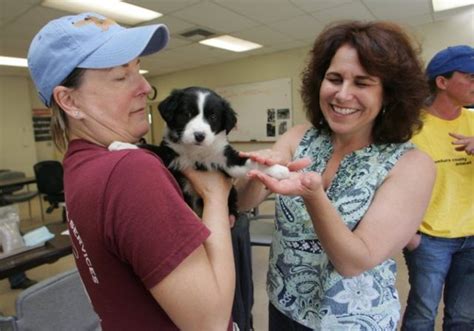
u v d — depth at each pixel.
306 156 1.06
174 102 1.15
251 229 2.59
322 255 0.93
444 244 1.60
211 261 0.66
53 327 1.20
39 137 8.45
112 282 0.62
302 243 0.96
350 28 0.90
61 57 0.65
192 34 5.13
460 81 1.50
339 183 0.93
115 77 0.70
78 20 0.67
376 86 0.88
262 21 4.64
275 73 6.90
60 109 0.72
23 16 3.95
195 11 4.12
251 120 7.40
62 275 1.22
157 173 0.62
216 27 4.82
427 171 0.86
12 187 5.18
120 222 0.57
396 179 0.85
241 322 1.54
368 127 0.96
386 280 0.90
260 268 3.02
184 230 0.59
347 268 0.74
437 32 5.13
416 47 0.91
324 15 4.47
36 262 1.86
